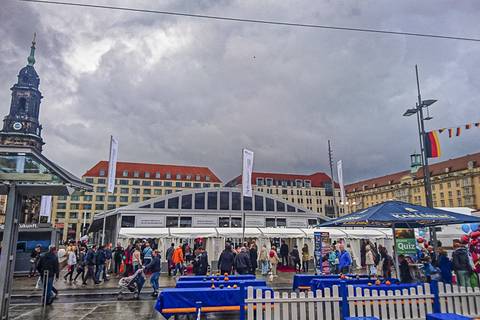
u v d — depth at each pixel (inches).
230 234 960.3
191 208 1459.2
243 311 273.1
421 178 4092.0
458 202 3666.3
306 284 469.7
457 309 302.2
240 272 593.0
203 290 336.5
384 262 501.7
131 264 724.7
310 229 1033.5
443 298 302.8
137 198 4547.2
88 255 657.6
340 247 832.3
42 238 858.1
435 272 483.8
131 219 1373.0
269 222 1553.9
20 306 451.2
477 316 302.0
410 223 477.7
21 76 3245.6
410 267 500.1
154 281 529.7
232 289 342.3
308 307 283.9
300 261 1015.6
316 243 783.7
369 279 407.5
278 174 4852.4
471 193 3531.0
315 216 1619.1
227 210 1503.4
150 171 4726.9
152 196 4613.7
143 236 913.5
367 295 291.1
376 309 289.6
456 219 358.3
